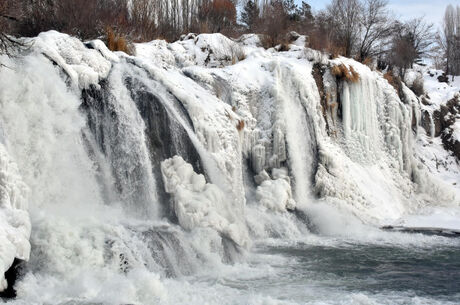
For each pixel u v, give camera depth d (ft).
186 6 119.24
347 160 74.79
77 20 76.64
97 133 51.75
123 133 52.60
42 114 47.78
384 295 36.45
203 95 62.75
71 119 49.67
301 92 71.97
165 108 54.80
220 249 45.75
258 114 69.82
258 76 72.54
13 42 49.39
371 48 128.26
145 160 51.60
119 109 53.62
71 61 53.78
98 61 55.67
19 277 33.81
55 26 75.15
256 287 37.99
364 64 95.50
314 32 99.86
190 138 55.42
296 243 54.65
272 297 35.53
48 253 36.04
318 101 74.54
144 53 74.90
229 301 34.09
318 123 72.79
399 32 146.30
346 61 83.82
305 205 64.34
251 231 56.34
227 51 84.64
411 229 62.08
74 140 49.03
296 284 38.93
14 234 33.83
